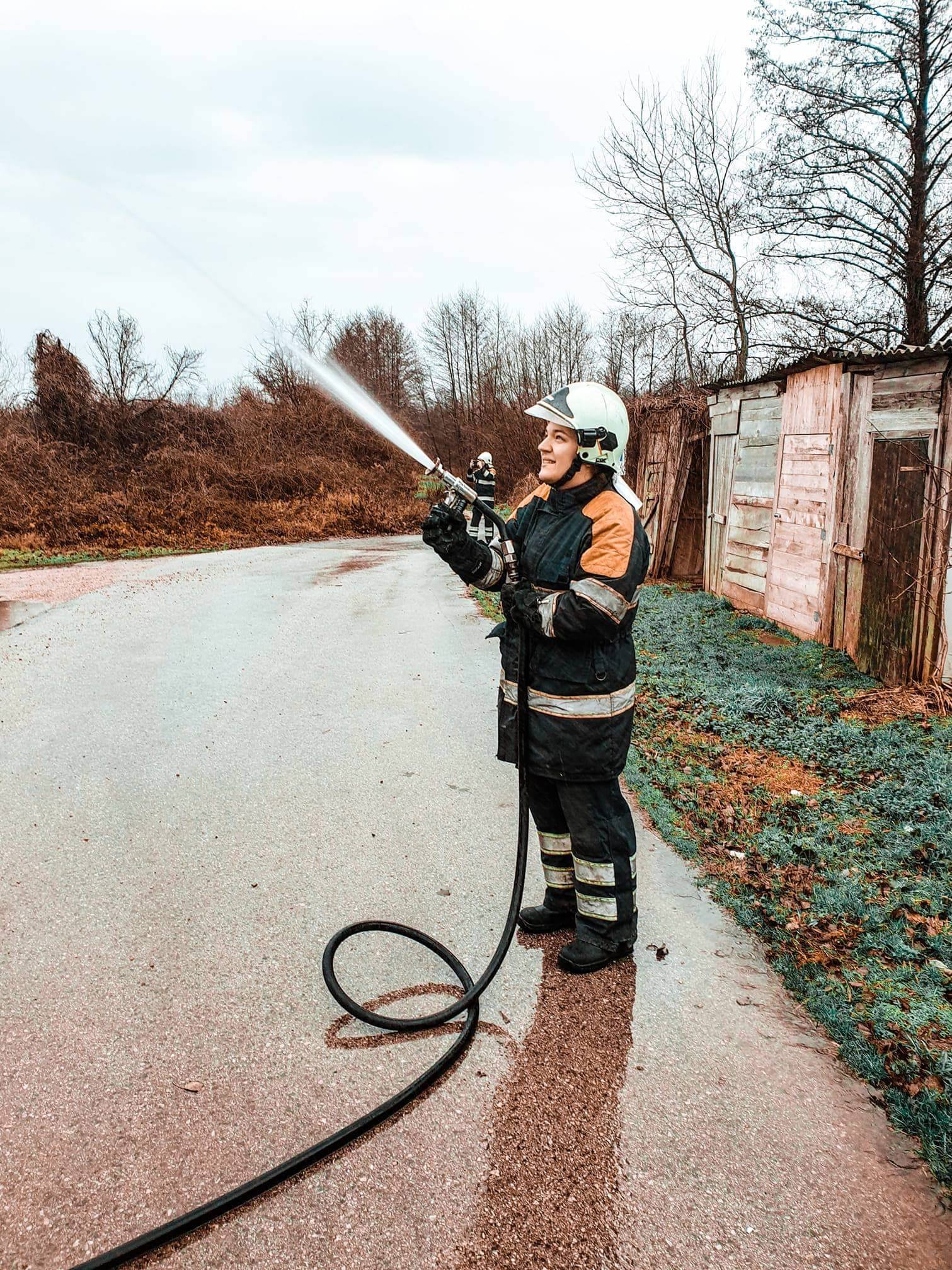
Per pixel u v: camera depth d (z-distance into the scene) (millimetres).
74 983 2803
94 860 3668
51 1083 2346
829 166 15797
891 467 6309
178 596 10812
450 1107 2285
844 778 4551
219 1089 2340
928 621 6008
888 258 15938
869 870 3533
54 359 24359
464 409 33344
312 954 2980
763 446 8797
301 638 8133
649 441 12945
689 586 11273
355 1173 2064
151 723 5523
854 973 2840
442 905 3311
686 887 3477
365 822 4062
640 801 4254
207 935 3096
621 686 2674
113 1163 2086
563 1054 2494
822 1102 2324
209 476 24297
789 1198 2016
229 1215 1941
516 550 2740
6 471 21188
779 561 8336
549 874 3080
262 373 28438
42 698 6078
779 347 17734
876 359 6297
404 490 27203
